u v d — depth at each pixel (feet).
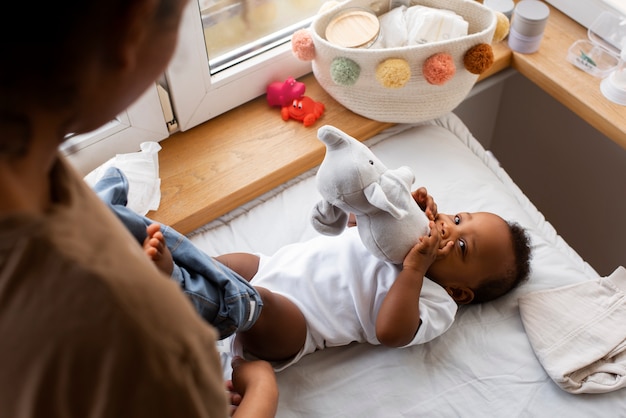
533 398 3.14
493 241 3.38
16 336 1.13
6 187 1.07
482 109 5.26
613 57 4.22
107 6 1.02
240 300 2.89
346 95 3.98
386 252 3.14
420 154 4.07
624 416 3.07
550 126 5.08
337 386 3.18
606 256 5.26
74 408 1.21
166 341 1.21
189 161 3.92
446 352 3.29
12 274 1.08
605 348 3.22
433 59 3.61
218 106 4.10
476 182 3.94
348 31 3.85
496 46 4.40
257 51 4.10
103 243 1.16
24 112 1.06
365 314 3.26
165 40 1.17
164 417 1.25
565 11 4.51
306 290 3.31
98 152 3.78
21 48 1.00
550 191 5.51
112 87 1.15
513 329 3.41
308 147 3.99
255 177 3.82
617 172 4.74
